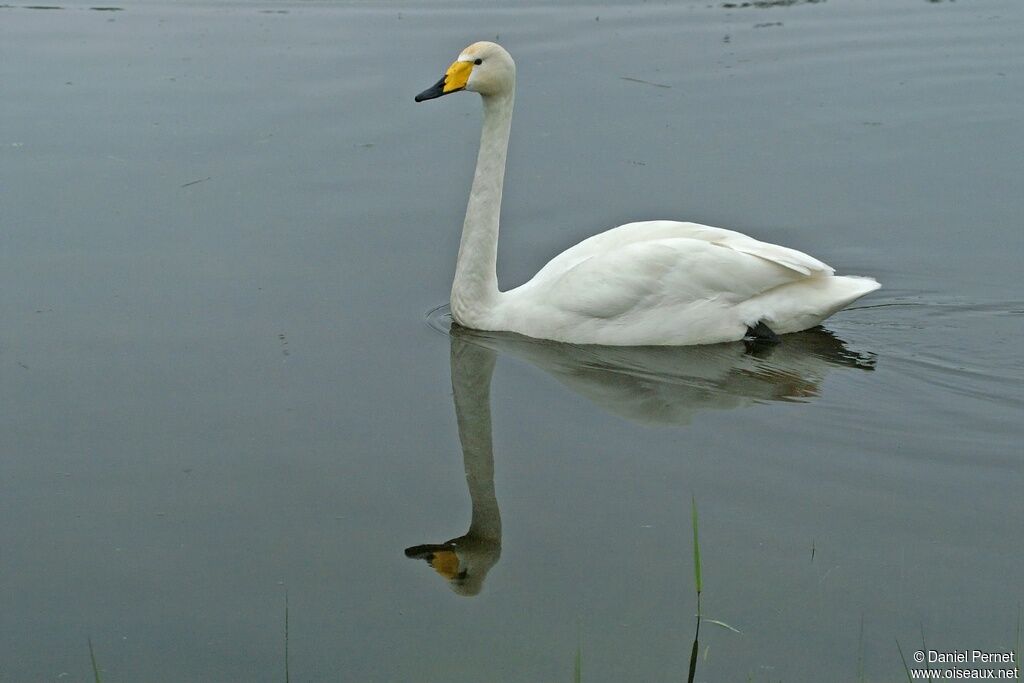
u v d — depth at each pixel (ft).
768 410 32.71
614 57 57.82
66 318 37.45
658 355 36.04
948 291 39.78
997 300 39.04
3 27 61.26
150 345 36.09
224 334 36.83
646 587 25.88
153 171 47.14
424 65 56.39
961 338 36.73
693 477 29.60
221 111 52.06
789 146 49.78
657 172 47.73
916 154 49.19
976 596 25.29
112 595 25.90
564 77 55.57
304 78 55.11
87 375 34.40
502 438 31.63
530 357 36.06
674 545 27.14
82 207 44.39
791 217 44.55
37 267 40.45
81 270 40.34
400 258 41.88
